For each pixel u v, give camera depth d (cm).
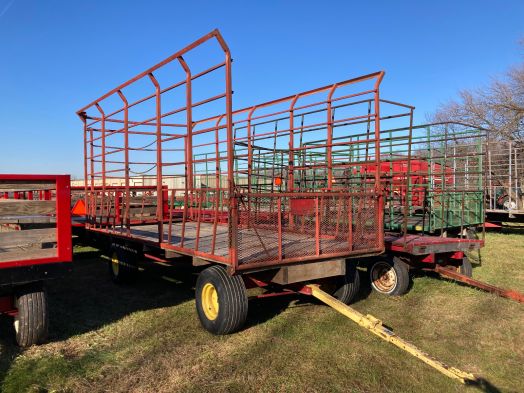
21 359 406
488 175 1327
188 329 491
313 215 582
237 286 458
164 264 711
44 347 438
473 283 627
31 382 360
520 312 554
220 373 381
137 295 650
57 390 350
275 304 593
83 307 585
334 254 496
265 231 612
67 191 445
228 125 419
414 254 623
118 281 713
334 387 356
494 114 2533
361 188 771
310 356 418
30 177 427
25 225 536
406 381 368
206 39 433
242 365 396
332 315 542
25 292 435
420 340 459
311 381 367
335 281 571
